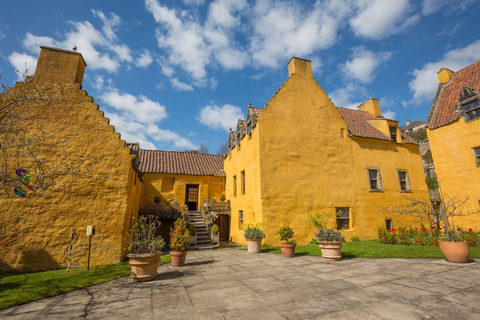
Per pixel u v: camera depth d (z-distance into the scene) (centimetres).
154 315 392
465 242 702
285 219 1235
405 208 1520
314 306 405
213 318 370
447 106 1535
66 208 898
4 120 785
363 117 1875
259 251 1066
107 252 912
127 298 489
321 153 1402
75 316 402
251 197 1357
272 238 1193
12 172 855
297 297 454
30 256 825
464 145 1373
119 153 1012
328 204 1338
